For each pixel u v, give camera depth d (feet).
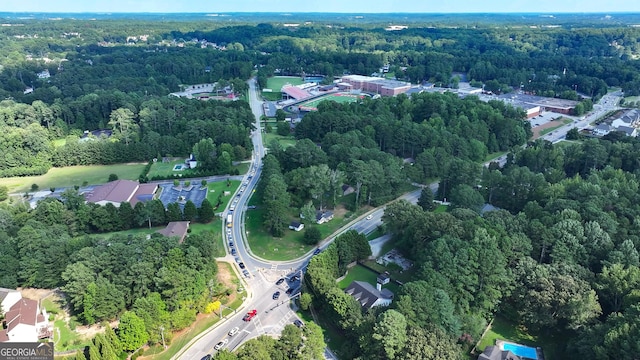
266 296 484.33
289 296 483.92
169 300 422.82
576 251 461.78
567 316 396.78
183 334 426.10
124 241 488.02
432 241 473.67
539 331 427.33
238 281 509.76
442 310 390.63
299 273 526.98
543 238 472.85
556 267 437.99
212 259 497.05
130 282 439.63
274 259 556.92
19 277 472.85
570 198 579.48
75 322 433.89
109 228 605.31
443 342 353.72
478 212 618.85
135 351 396.98
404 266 524.93
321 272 462.60
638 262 436.76
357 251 533.55
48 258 473.67
